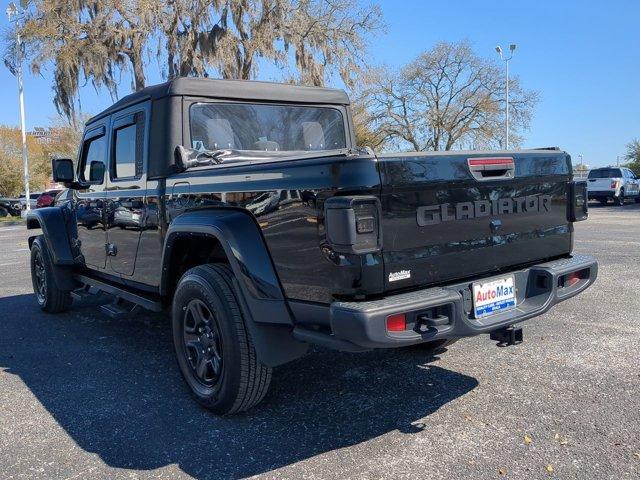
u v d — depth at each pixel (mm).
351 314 2756
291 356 3475
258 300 3305
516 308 3496
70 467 3123
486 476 2873
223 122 4598
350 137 5531
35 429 3607
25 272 10430
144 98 4562
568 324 5488
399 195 2953
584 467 2924
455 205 3223
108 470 3082
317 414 3686
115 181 5027
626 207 26578
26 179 31547
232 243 3381
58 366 4836
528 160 3637
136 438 3445
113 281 5453
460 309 3066
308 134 5172
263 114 4852
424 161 3033
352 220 2758
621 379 4051
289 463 3088
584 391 3865
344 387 4113
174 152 4258
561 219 3971
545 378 4125
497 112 36938
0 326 6234
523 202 3643
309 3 23125
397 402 3824
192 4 21562
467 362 4523
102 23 21500
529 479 2832
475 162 3287
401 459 3076
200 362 3820
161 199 4250
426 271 3113
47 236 6148
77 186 5855
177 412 3809
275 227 3207
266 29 22047
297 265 3096
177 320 3953
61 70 21125
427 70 36875
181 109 4348
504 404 3715
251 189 3355
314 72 22734
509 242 3566
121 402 4012
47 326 6195
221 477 2979
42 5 20969
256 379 3488
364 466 3021
